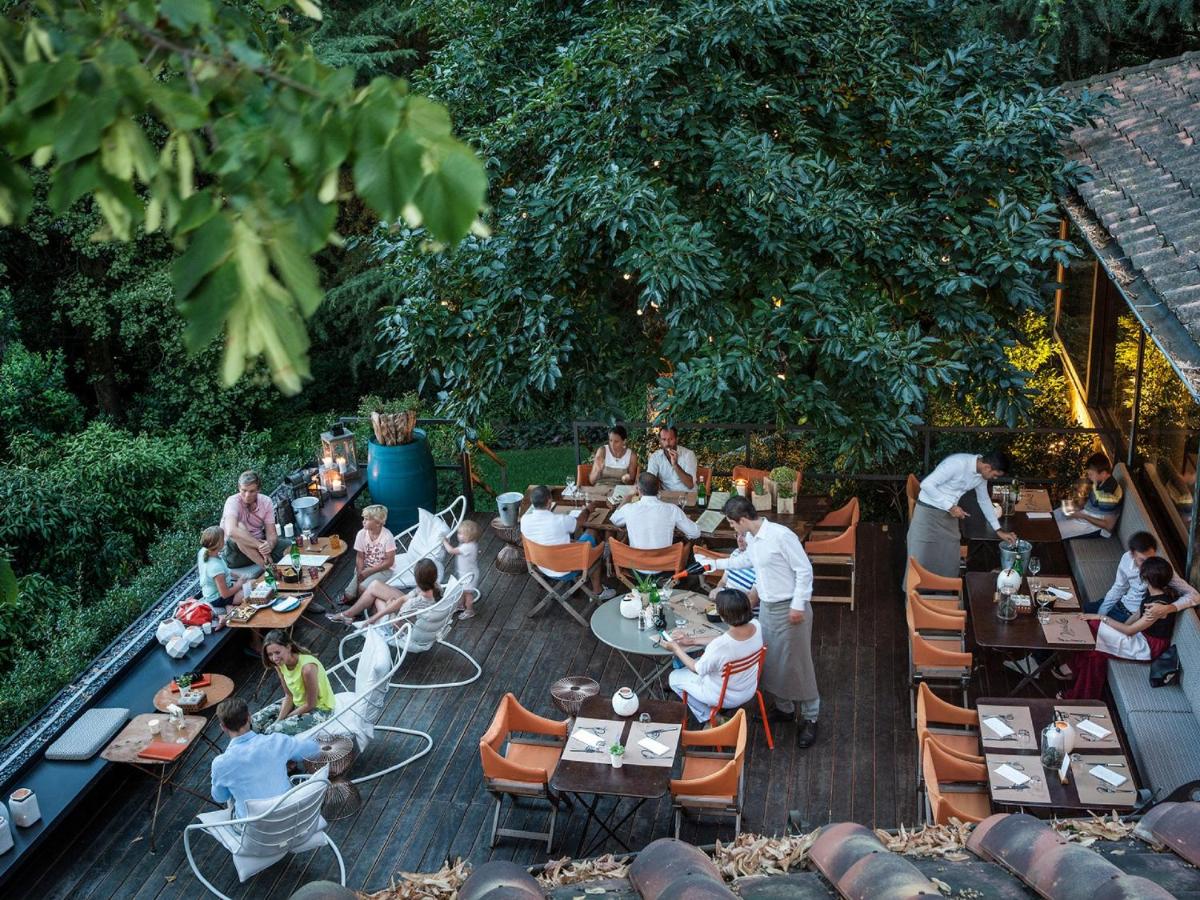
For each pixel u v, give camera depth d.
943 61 10.08
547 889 3.47
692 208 9.40
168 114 1.55
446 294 9.46
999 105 9.53
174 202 1.56
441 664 9.20
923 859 3.42
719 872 3.40
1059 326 14.07
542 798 7.49
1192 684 7.11
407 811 7.45
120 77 1.53
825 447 12.23
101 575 15.20
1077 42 13.98
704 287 8.17
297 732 7.43
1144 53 15.24
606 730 6.97
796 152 9.78
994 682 8.55
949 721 6.94
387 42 20.33
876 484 11.85
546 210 8.69
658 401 9.23
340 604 10.00
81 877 6.92
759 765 7.76
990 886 3.06
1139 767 6.76
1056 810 6.09
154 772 7.86
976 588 8.33
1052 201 9.73
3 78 1.59
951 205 9.37
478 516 12.17
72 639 10.99
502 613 9.97
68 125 1.51
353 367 20.25
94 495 15.55
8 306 18.59
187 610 8.77
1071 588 8.21
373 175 1.51
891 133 9.63
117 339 20.70
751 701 8.41
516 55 10.47
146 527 15.98
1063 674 8.31
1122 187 9.30
